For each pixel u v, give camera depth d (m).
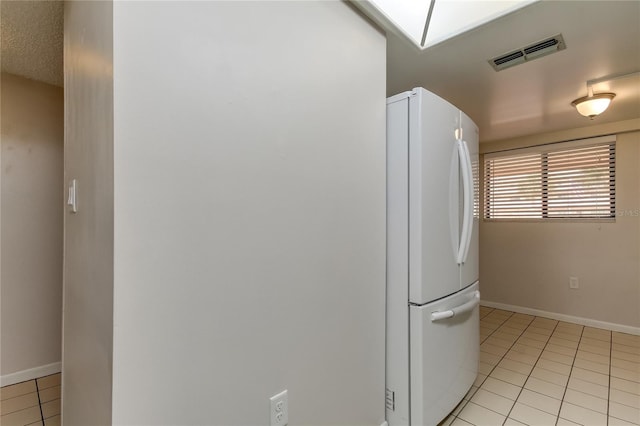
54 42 1.77
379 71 1.52
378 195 1.52
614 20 1.50
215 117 0.89
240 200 0.95
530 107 2.72
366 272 1.45
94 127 0.87
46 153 2.35
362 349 1.42
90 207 0.92
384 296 1.57
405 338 1.53
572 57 1.86
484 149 4.08
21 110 2.25
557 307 3.58
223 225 0.91
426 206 1.52
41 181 2.33
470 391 2.10
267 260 1.03
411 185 1.51
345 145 1.33
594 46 1.73
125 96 0.73
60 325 2.39
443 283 1.65
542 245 3.69
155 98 0.78
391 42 1.70
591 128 3.29
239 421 0.95
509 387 2.14
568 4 1.39
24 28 1.62
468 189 1.82
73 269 1.16
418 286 1.49
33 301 2.29
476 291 2.03
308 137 1.17
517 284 3.87
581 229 3.43
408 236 1.52
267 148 1.03
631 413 1.86
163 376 0.79
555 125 3.27
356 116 1.38
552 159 3.61
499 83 2.22
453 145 1.75
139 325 0.75
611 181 3.26
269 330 1.04
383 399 1.55
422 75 2.10
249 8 0.98
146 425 0.77
